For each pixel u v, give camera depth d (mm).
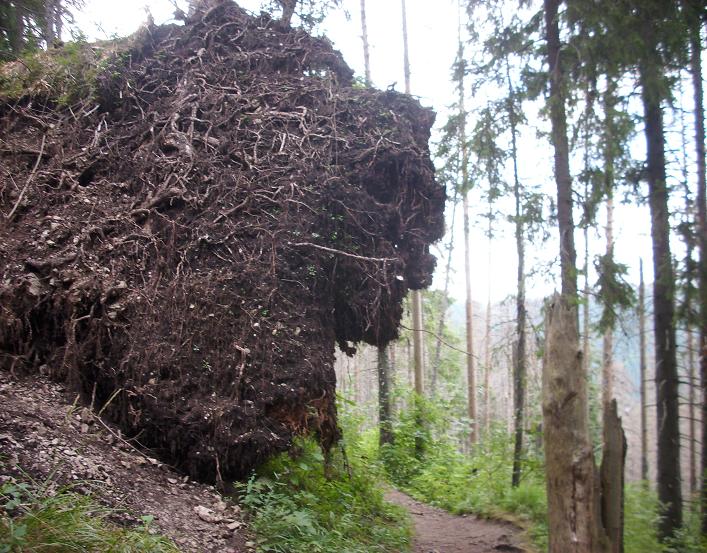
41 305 5551
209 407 5234
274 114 7496
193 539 4277
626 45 6492
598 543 3447
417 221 7691
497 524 7852
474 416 16781
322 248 6277
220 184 6590
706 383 7023
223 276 5902
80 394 5375
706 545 6148
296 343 5785
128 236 6105
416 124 8164
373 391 21984
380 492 7770
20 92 7430
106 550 3295
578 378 3576
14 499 3340
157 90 7711
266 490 5402
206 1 8758
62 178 6594
